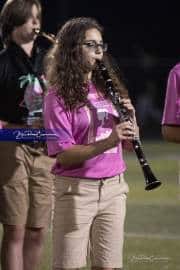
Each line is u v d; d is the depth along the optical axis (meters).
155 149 45.38
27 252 14.45
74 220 12.17
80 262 12.29
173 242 19.53
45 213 14.36
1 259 14.27
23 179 14.07
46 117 12.21
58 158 12.11
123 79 12.78
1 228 20.30
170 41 79.62
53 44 12.91
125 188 12.47
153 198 26.55
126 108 12.29
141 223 21.98
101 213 12.30
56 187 12.32
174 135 12.78
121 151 12.46
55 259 12.34
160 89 68.69
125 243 19.33
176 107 12.73
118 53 78.88
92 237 12.43
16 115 14.06
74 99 12.09
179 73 12.73
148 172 12.39
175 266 17.16
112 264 12.33
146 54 76.12
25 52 14.14
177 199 26.31
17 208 14.07
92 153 11.93
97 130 12.23
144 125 65.62
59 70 12.17
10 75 14.01
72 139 12.14
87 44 12.17
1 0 54.22
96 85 12.35
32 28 14.11
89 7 79.19
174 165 36.53
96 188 12.20
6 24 14.11
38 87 14.03
